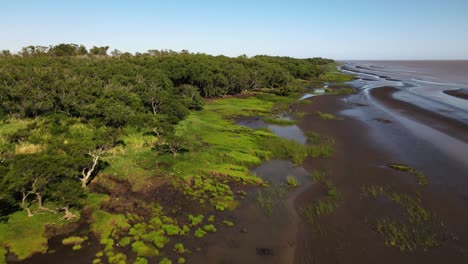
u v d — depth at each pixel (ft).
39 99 117.08
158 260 47.91
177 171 78.13
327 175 78.95
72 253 48.93
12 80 122.83
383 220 57.67
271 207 64.03
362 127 123.34
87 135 98.48
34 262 46.80
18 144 87.71
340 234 54.39
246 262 48.03
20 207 58.44
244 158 88.48
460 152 92.27
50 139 89.97
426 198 65.31
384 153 92.84
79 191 57.88
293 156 90.79
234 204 65.00
